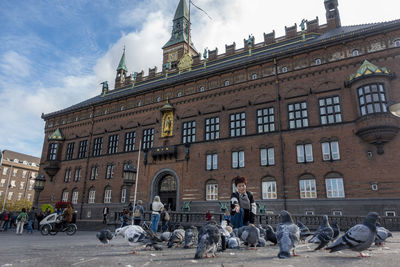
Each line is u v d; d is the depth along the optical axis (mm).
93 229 29406
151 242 9344
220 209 31594
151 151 38906
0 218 29172
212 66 42312
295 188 28188
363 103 26219
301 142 29141
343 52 29172
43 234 22109
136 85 51594
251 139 31938
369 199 24766
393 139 24922
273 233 11375
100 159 44125
